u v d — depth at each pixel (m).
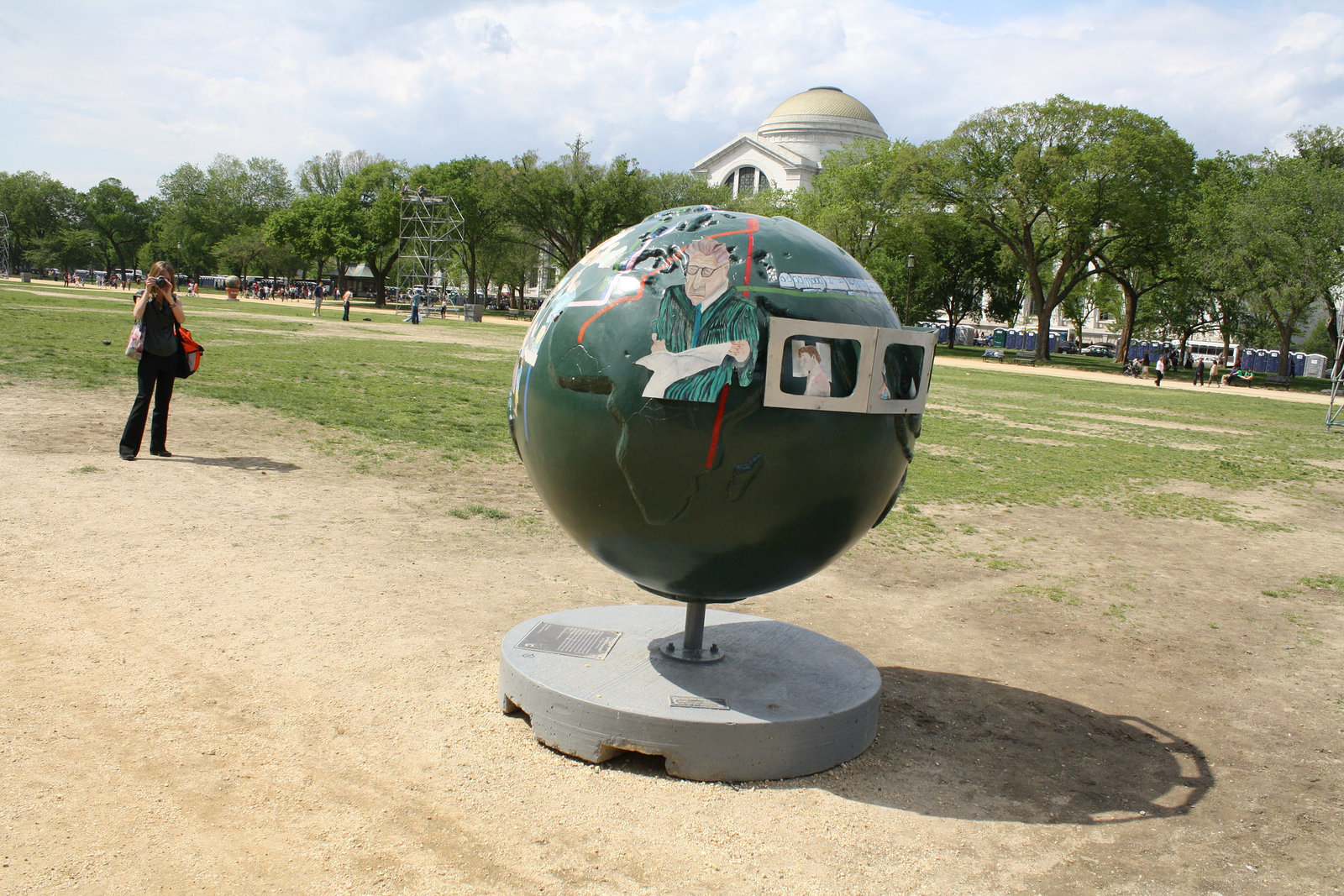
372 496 7.68
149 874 2.60
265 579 5.30
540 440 3.64
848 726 3.66
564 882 2.73
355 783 3.22
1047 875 2.97
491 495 8.14
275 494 7.43
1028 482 11.20
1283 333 45.97
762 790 3.42
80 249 109.81
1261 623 6.17
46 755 3.21
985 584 6.64
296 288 91.25
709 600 3.91
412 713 3.81
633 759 3.61
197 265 103.31
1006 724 4.21
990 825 3.28
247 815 2.96
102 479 7.31
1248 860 3.16
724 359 3.24
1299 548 8.70
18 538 5.61
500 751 3.56
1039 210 50.97
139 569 5.28
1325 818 3.50
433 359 22.62
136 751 3.30
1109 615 6.12
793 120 104.75
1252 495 11.67
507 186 63.59
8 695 3.62
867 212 54.72
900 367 3.59
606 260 3.60
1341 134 50.81
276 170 102.81
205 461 8.43
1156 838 3.27
